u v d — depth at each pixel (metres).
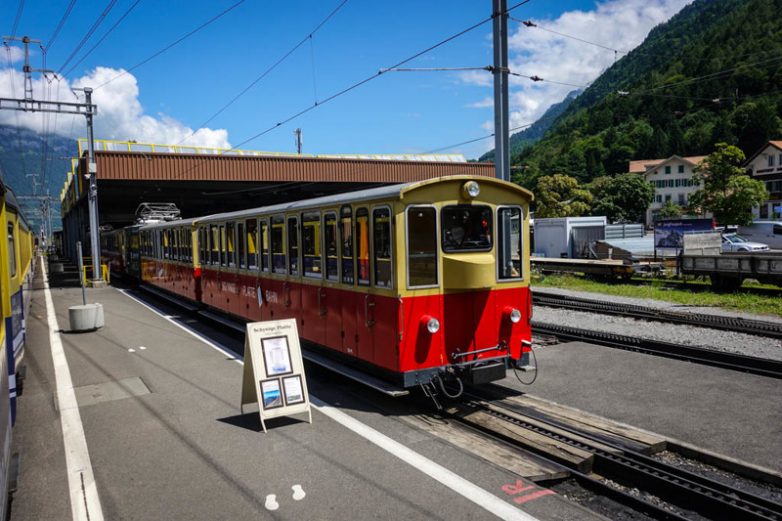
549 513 4.77
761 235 34.34
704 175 45.41
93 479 5.64
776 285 17.72
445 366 7.44
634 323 13.56
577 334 12.41
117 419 7.45
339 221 8.42
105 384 9.23
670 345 10.53
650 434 6.36
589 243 30.53
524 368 8.11
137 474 5.74
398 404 7.95
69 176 49.22
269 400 6.97
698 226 25.84
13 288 8.43
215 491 5.33
